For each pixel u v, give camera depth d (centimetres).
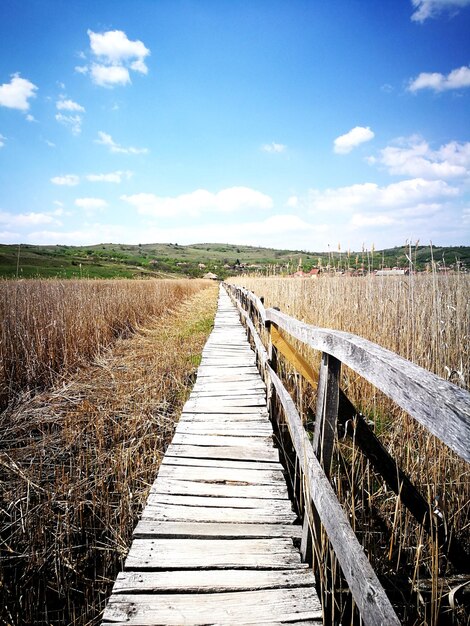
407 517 212
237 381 535
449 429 73
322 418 174
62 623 226
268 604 167
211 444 333
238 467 294
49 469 345
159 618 160
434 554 164
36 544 265
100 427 402
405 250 420
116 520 292
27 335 571
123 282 1647
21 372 530
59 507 295
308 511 183
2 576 231
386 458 207
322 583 163
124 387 544
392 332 425
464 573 197
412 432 286
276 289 882
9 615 221
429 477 246
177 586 176
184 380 609
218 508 241
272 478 278
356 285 559
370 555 220
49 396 492
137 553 200
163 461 303
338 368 171
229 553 199
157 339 916
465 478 238
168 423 445
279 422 397
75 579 254
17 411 440
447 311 380
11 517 281
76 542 279
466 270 438
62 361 622
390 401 367
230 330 1038
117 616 161
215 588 175
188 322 1249
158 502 249
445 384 80
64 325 657
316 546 168
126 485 312
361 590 111
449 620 176
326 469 175
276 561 193
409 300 431
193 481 274
